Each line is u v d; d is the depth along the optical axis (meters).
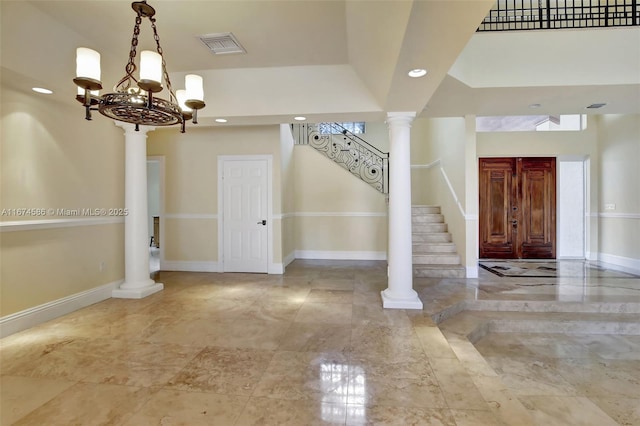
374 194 6.71
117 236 4.30
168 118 2.28
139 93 2.17
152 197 8.62
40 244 3.28
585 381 2.76
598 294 4.23
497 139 6.68
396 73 2.54
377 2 1.96
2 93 2.94
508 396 2.25
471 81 3.54
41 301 3.29
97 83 1.96
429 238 5.84
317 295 4.22
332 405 1.93
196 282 4.92
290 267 6.00
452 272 5.10
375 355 2.56
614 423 2.21
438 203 6.71
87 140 3.85
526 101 4.07
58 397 2.00
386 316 3.43
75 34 2.94
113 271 4.22
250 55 3.38
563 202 6.77
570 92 3.70
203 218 5.69
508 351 3.31
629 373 2.89
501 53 3.54
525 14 4.21
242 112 3.83
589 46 3.48
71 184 3.63
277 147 5.50
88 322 3.27
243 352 2.62
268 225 5.53
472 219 5.05
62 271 3.52
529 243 6.75
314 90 3.70
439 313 3.58
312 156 6.82
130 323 3.25
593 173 6.51
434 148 7.03
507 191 6.75
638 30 3.43
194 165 5.69
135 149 4.24
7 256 2.98
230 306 3.78
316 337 2.91
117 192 4.30
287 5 2.55
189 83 2.34
